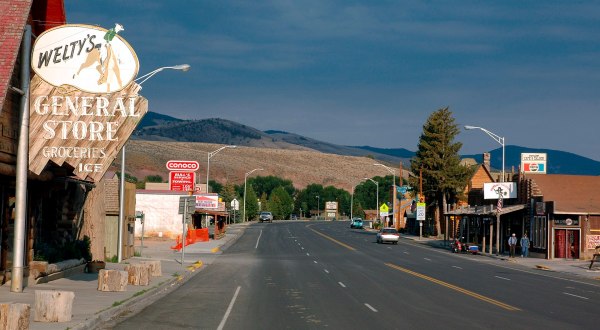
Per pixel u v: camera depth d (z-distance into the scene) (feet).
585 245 177.99
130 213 146.30
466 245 206.08
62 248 97.81
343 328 57.67
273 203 595.06
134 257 148.46
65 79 75.00
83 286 83.35
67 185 98.78
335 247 214.90
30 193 84.07
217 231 253.24
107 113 76.13
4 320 46.44
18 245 72.90
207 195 244.83
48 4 84.94
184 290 89.92
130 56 75.77
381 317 64.64
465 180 325.21
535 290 97.55
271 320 62.03
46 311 54.75
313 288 93.04
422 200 299.38
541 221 184.96
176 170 239.09
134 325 58.23
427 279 110.52
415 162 332.19
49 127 75.15
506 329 58.65
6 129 73.92
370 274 118.83
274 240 252.01
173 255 161.38
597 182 192.75
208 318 63.10
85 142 75.82
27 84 73.00
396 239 242.78
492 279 114.93
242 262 146.92
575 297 89.40
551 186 190.60
